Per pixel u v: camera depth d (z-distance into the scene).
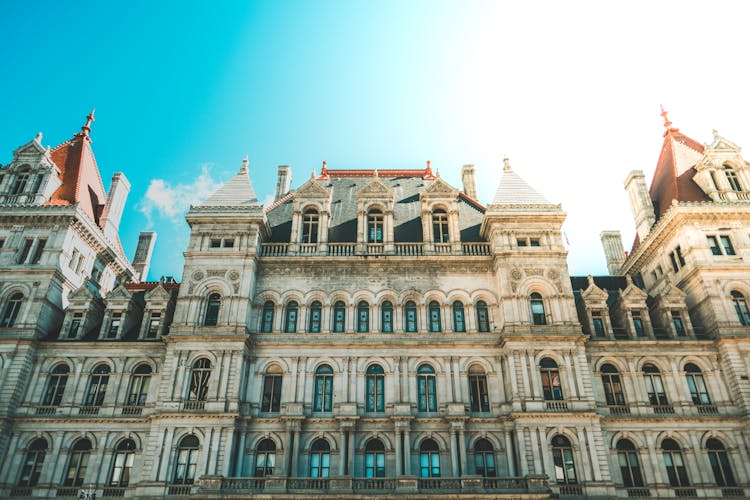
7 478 40.31
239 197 49.75
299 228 49.72
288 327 45.72
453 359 43.62
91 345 45.25
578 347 42.75
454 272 47.50
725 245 48.41
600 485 37.66
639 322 47.00
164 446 39.03
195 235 47.47
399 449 40.09
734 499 39.41
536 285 45.44
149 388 43.91
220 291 45.25
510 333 42.75
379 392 42.91
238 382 41.34
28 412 42.66
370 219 50.88
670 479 40.62
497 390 42.53
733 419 41.84
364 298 46.59
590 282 48.31
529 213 47.84
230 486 36.34
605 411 42.47
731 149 52.50
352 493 35.16
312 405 42.16
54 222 49.28
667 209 54.00
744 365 43.12
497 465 40.03
